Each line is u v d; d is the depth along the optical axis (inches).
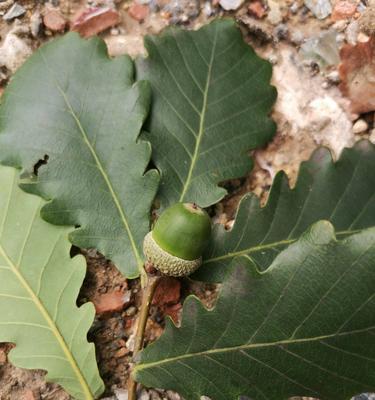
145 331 7.0
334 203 6.5
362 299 5.5
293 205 6.5
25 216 6.5
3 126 6.5
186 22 7.4
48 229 6.5
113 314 7.0
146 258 6.3
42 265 6.5
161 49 6.8
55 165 6.5
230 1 7.4
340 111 7.3
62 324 6.5
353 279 5.5
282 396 6.0
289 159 7.3
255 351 5.9
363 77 7.2
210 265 6.5
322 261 5.5
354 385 5.8
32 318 6.4
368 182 6.5
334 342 5.7
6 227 6.5
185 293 7.1
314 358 5.8
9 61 7.1
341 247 5.5
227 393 6.1
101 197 6.5
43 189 6.5
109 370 6.9
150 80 6.7
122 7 7.4
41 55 6.6
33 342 6.4
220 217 7.2
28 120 6.5
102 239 6.5
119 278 7.0
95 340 6.9
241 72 6.9
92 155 6.5
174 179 6.7
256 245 6.5
